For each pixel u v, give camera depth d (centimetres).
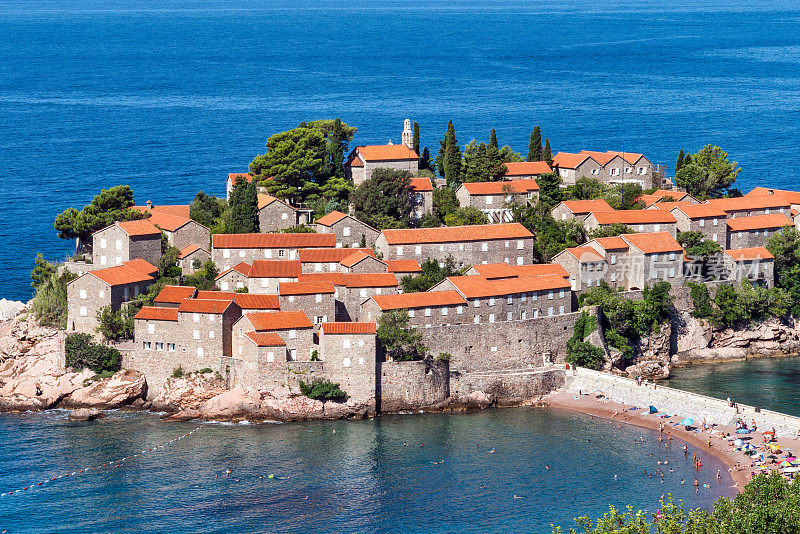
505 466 17900
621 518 13525
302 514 16338
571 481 17288
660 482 17162
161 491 17088
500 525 15938
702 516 13412
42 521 16188
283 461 18100
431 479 17438
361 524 16038
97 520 16200
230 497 16875
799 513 12900
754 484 14088
